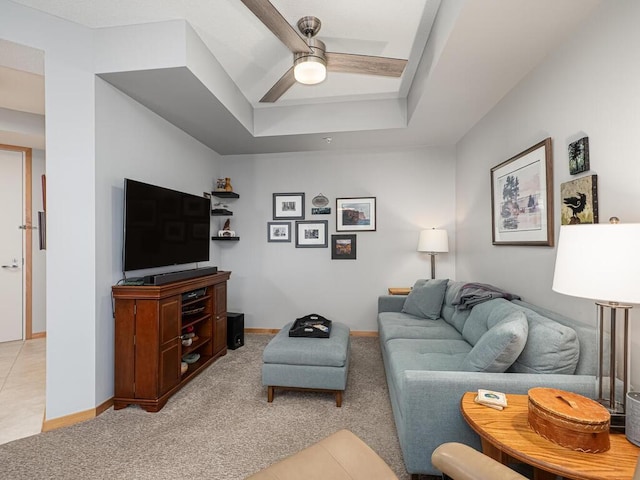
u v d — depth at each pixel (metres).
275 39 2.44
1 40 2.01
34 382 2.76
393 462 1.77
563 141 1.93
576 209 1.79
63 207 2.18
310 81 2.38
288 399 2.49
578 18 1.72
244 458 1.80
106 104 2.39
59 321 2.15
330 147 4.20
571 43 1.84
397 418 1.92
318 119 3.61
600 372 1.28
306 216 4.39
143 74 2.30
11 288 3.89
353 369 3.08
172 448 1.89
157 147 3.04
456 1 1.75
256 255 4.47
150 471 1.69
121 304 2.34
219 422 2.17
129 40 2.25
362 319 4.29
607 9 1.56
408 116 3.37
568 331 1.56
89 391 2.22
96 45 2.28
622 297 1.05
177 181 3.41
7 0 2.02
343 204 4.31
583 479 0.97
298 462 1.11
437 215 4.16
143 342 2.32
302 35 2.27
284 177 4.44
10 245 3.90
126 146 2.61
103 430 2.07
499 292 2.54
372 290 4.27
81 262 2.22
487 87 2.55
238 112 3.21
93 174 2.26
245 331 4.46
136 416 2.24
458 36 1.88
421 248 3.90
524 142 2.38
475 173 3.40
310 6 2.06
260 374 2.98
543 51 2.04
